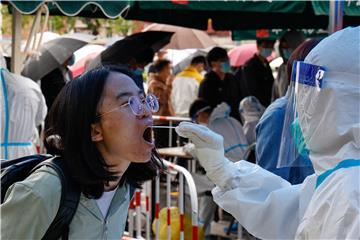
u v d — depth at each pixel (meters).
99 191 1.97
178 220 4.72
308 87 1.99
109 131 1.94
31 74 6.59
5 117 4.57
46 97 6.88
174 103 8.72
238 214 2.34
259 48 7.75
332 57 1.92
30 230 1.89
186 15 8.23
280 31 8.81
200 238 5.29
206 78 7.68
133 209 4.84
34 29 5.49
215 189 2.45
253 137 6.12
